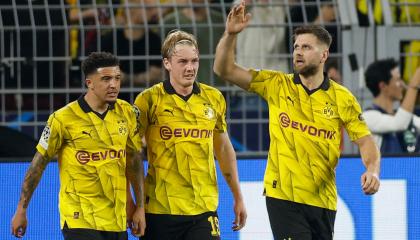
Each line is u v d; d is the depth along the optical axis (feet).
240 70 73.41
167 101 73.97
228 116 101.19
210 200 73.97
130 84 99.71
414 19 101.65
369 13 99.66
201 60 100.58
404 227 88.38
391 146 97.45
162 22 100.22
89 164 71.77
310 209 72.84
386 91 97.66
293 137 72.69
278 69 102.01
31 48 98.89
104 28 98.58
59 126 71.67
